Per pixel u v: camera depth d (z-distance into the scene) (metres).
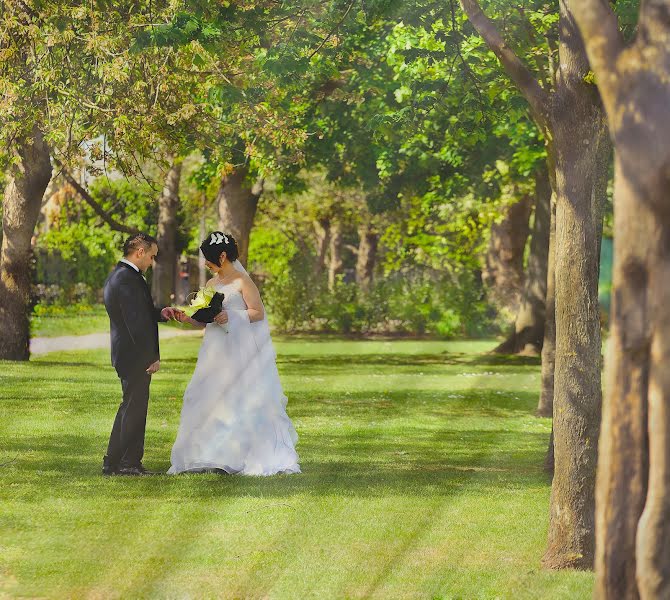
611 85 2.45
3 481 2.82
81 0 3.40
